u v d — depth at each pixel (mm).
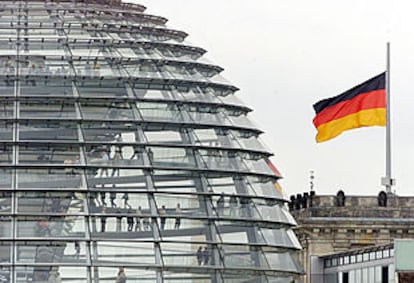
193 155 125500
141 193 122812
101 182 122688
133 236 121688
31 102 124500
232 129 128625
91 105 125000
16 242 120188
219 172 125812
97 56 127562
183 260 122188
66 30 129625
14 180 121875
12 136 123188
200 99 128375
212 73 132000
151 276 121062
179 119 126500
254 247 125250
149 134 125125
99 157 123375
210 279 122750
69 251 120438
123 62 127750
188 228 123125
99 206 122000
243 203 126125
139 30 131500
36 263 119688
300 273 128500
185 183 124312
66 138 123562
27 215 120812
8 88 124938
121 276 120312
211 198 124812
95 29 130125
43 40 128125
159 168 124000
